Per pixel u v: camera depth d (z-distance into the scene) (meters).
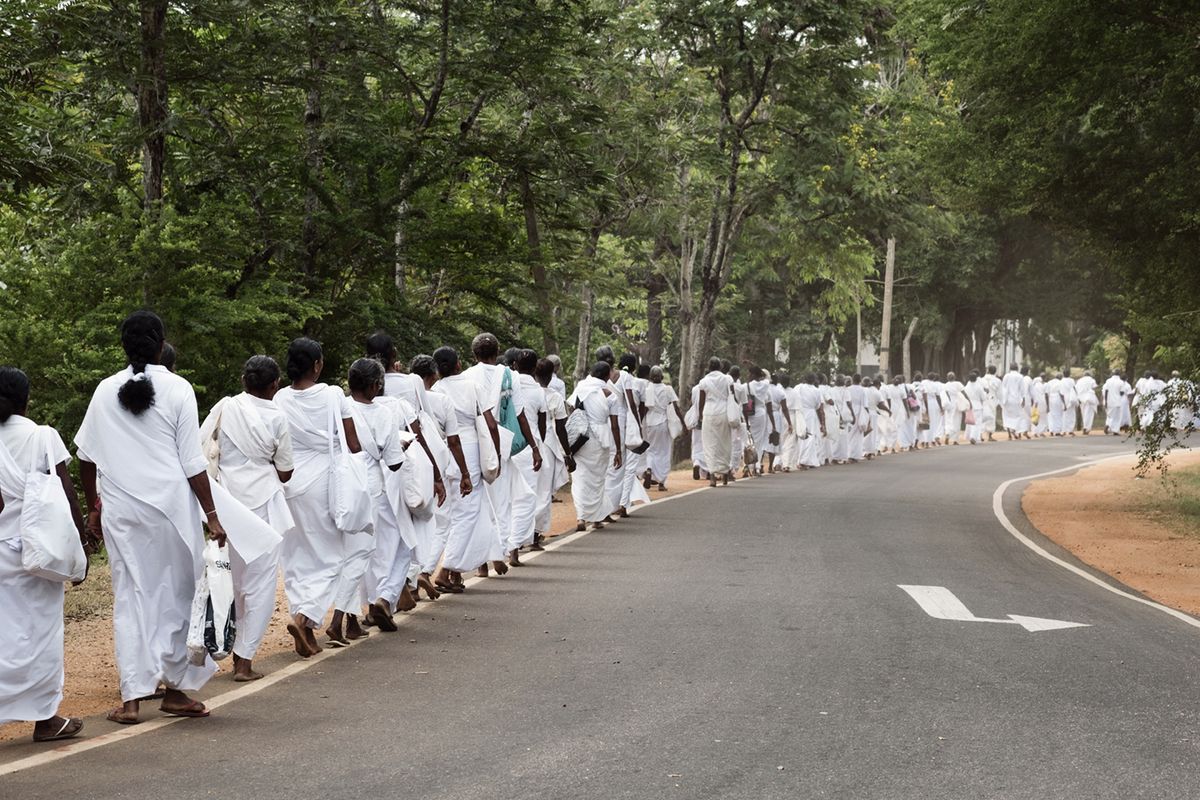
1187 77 18.77
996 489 24.48
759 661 8.65
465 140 21.94
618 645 9.24
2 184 12.67
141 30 18.36
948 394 40.94
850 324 61.06
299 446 9.05
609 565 13.62
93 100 18.67
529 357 14.31
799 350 57.47
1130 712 7.32
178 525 7.13
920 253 52.47
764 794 5.64
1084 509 21.39
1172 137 19.62
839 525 17.78
